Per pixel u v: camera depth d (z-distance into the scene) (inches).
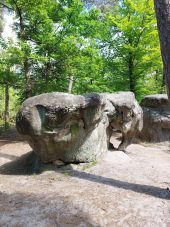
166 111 486.9
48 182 232.8
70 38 487.2
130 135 344.5
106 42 610.2
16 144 463.2
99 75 620.4
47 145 263.9
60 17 535.8
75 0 525.0
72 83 632.4
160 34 200.5
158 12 200.1
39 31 527.2
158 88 676.7
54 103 249.4
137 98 614.2
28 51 487.8
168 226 163.0
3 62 504.4
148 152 386.0
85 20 543.8
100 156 298.2
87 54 545.6
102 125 306.5
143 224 164.4
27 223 167.0
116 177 244.1
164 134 479.8
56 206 184.4
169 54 196.1
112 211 177.5
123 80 610.2
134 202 189.3
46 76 527.2
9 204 190.5
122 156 314.8
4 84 546.9
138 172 262.4
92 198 194.9
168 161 331.3
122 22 556.7
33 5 489.7
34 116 249.4
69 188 215.6
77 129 275.7
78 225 163.8
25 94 532.7
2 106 1007.0
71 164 279.3
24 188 219.1
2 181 241.1
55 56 496.7
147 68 589.0
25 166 300.5
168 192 208.5
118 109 323.0
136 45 579.2
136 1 576.7
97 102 272.2
